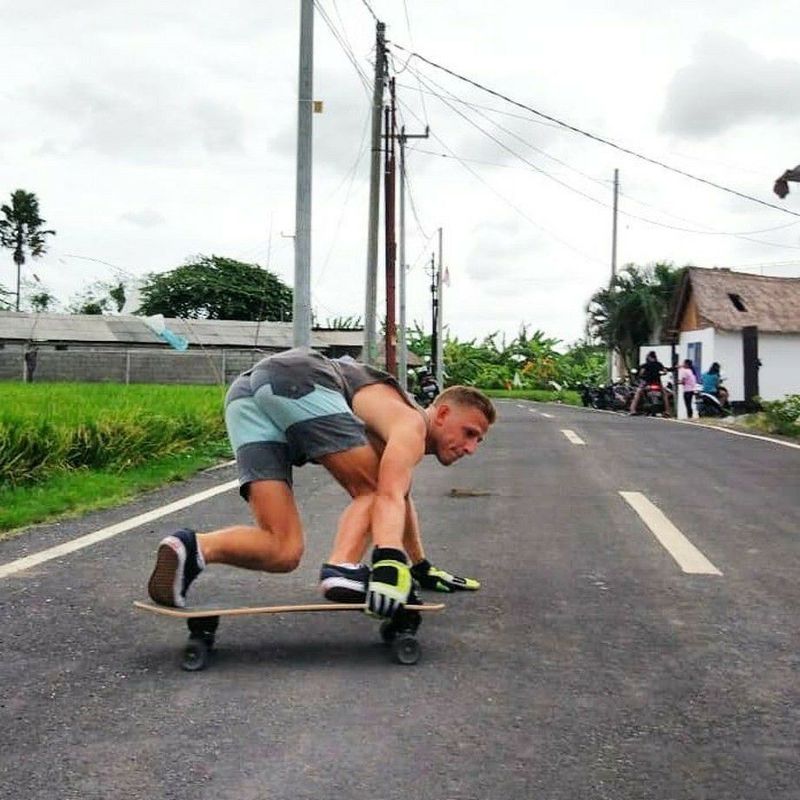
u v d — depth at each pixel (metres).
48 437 9.41
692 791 2.66
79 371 41.47
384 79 25.31
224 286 65.00
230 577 5.20
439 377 50.94
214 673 3.60
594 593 4.96
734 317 33.59
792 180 20.61
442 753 2.89
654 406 27.58
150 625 4.26
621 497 8.57
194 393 18.17
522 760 2.85
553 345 66.88
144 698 3.33
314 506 7.97
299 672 3.62
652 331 43.50
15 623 4.27
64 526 6.87
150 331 46.88
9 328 44.66
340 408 3.70
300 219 17.36
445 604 4.68
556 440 15.21
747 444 14.90
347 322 69.19
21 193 83.31
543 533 6.73
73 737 2.98
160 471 10.24
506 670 3.68
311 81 17.34
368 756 2.86
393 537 3.47
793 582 5.29
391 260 28.56
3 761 2.80
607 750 2.93
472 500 8.40
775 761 2.87
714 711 3.29
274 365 3.76
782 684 3.58
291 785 2.65
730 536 6.72
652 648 4.02
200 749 2.89
